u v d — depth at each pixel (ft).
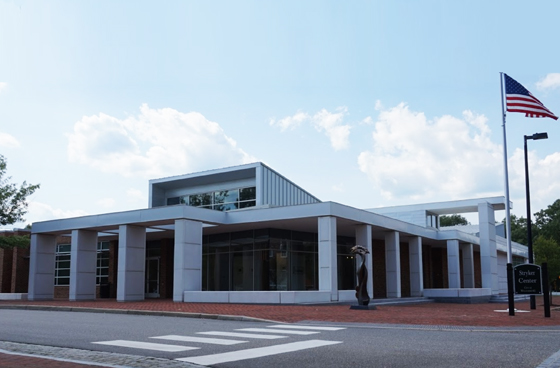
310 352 32.73
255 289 106.11
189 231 91.04
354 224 101.71
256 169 113.29
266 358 30.53
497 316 63.98
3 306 81.35
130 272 97.09
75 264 103.96
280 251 107.76
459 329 47.34
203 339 39.32
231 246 111.86
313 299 82.53
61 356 31.22
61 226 107.04
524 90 77.66
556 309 84.02
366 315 61.87
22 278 138.31
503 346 35.32
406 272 142.61
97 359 30.07
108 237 126.93
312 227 106.11
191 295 87.81
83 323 51.78
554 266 141.49
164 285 121.90
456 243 129.29
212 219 96.22
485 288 119.14
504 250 159.43
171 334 42.60
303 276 112.47
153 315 64.13
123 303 86.53
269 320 54.39
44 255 112.27
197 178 121.49
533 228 300.61
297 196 127.85
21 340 38.34
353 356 31.09
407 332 44.60
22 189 113.80
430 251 153.17
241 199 119.03
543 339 39.88
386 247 111.14
